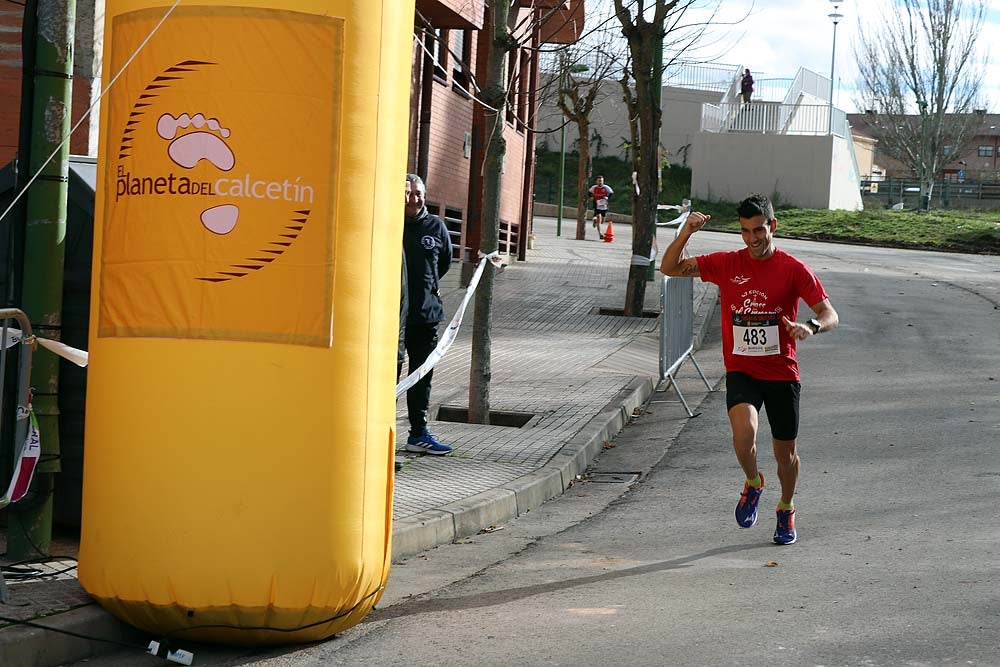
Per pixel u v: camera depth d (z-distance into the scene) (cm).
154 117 547
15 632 528
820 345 1712
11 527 645
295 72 543
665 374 1269
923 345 1722
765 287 745
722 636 559
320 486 548
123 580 543
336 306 552
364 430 564
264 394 539
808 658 521
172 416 538
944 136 5769
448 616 616
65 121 634
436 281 998
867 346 1708
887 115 5881
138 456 542
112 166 562
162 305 542
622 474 1039
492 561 750
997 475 952
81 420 702
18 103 1014
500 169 1130
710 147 5409
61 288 642
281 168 542
